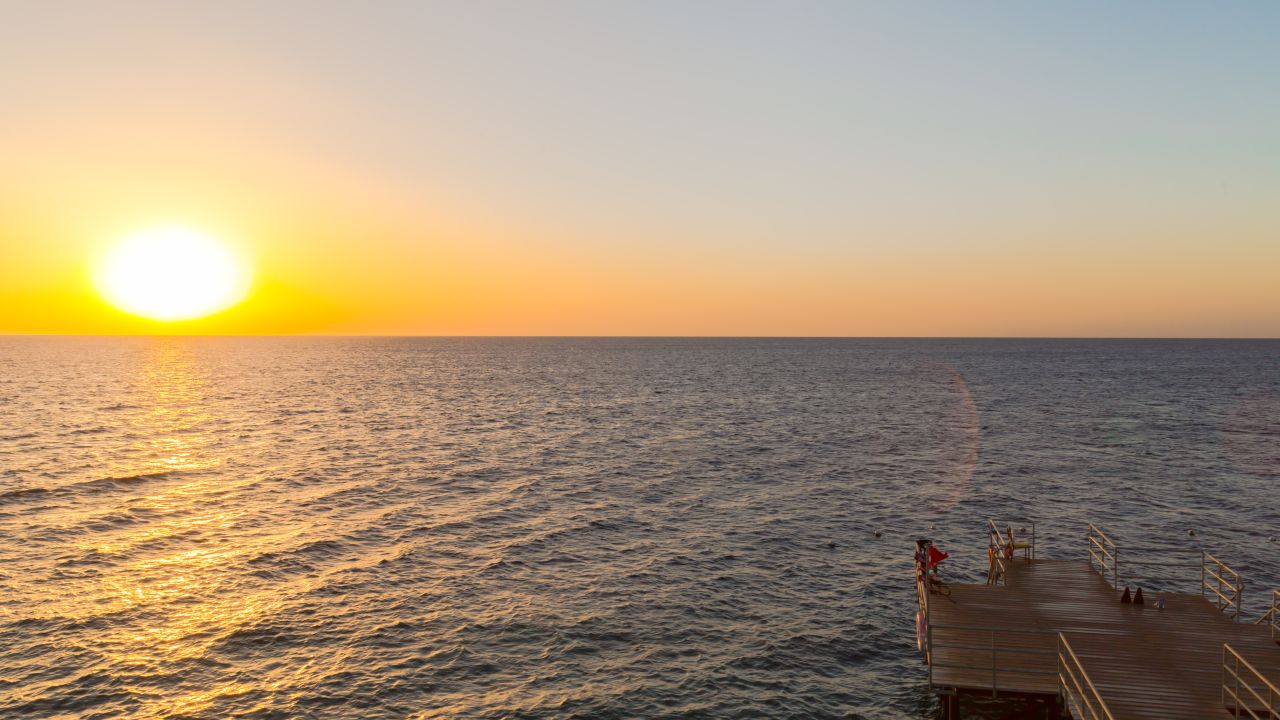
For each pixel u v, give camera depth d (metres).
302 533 39.94
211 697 23.06
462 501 47.56
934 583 25.45
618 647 26.98
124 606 29.56
